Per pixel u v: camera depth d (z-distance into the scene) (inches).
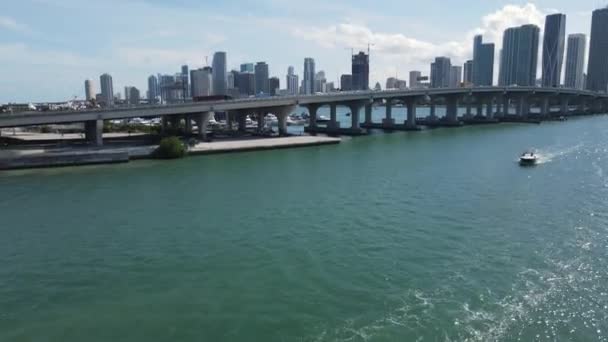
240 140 4549.7
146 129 5797.2
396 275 1203.2
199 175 2763.3
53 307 1062.4
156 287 1159.0
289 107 5300.2
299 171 2886.3
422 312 1006.4
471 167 2945.4
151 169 3006.9
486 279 1172.5
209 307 1048.8
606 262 1277.1
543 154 3472.0
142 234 1584.6
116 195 2209.6
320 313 1012.5
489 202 1977.1
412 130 6402.6
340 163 3223.4
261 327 959.0
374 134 5826.8
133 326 973.8
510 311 1005.2
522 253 1353.3
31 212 1900.8
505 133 5620.1
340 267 1263.5
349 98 5871.1
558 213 1786.4
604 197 2042.3
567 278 1173.1
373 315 998.4
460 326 947.3
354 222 1686.8
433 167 2970.0
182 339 922.1
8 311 1045.8
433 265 1268.5
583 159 3181.6
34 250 1439.5
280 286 1150.3
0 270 1282.0
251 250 1407.5
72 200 2108.8
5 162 3002.0
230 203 2015.3
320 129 6092.5
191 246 1454.2
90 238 1550.2
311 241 1480.1
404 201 2009.1
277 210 1878.7
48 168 3068.4
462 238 1494.8
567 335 913.5
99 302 1082.7
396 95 6368.1
